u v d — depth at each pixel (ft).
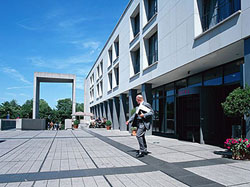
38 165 17.56
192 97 34.71
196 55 30.35
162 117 54.34
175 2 36.29
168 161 19.03
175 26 36.27
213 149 26.32
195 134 34.12
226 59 30.35
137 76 55.06
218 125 32.24
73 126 90.79
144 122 21.85
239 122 28.50
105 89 94.68
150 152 23.99
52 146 29.55
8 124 81.10
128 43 63.10
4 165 17.54
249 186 12.22
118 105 80.64
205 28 31.27
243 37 22.33
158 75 42.78
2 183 12.75
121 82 69.31
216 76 34.45
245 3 22.25
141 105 21.97
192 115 34.73
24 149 26.63
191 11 31.68
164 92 53.67
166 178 13.89
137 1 55.72
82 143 33.22
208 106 32.22
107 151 24.98
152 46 50.24
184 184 12.67
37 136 46.55
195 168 16.43
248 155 19.62
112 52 82.33
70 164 17.94
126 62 64.54
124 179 13.66
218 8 29.07
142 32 52.16
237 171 15.49
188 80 42.96
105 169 16.22
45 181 13.19
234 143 19.94
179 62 34.83
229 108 19.80
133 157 21.07
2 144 31.81
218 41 26.05
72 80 134.10
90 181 13.21
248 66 21.76
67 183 12.80
